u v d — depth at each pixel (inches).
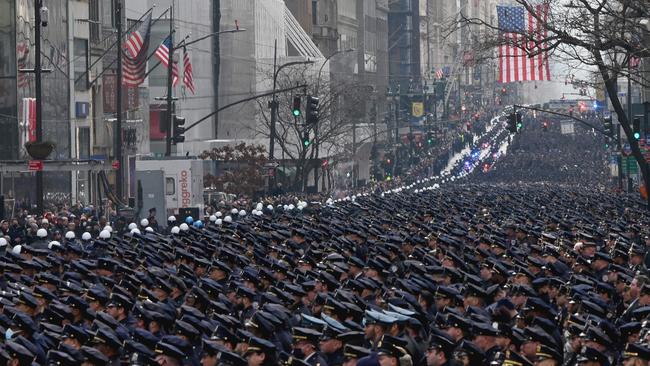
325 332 1542.8
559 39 3078.2
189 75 6028.5
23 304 1892.2
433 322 1863.9
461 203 4640.8
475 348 1450.5
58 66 5748.0
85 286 2215.8
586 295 1959.9
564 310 1989.4
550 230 3486.7
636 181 7642.7
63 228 3907.5
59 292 2190.0
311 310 1945.1
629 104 6284.5
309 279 2165.4
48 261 2561.5
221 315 1722.4
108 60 6358.3
